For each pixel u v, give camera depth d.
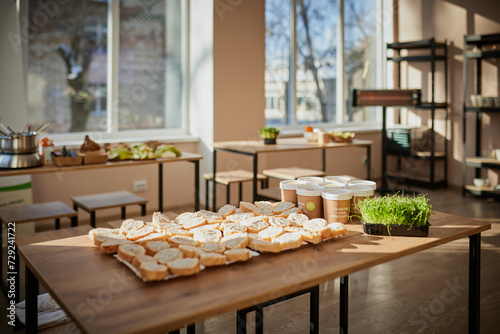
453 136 6.51
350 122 7.11
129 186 5.20
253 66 5.67
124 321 1.16
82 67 5.01
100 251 1.67
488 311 2.88
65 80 4.92
